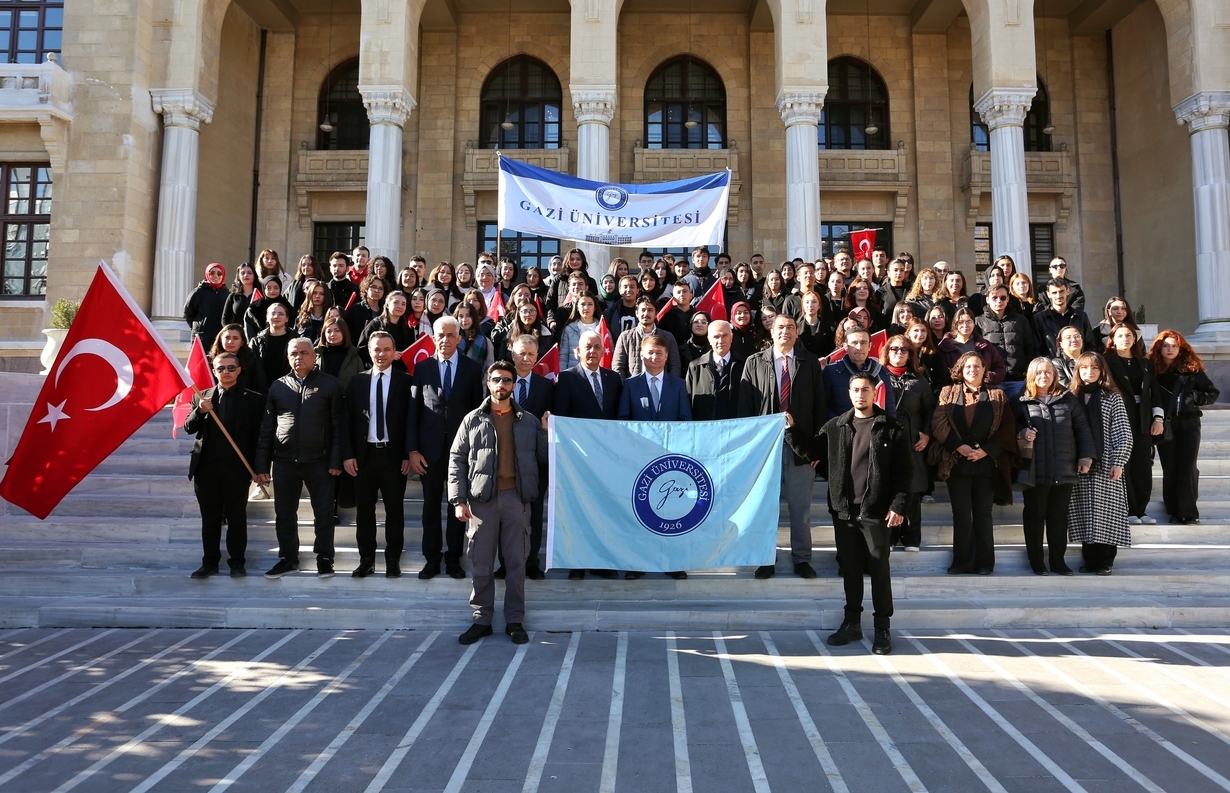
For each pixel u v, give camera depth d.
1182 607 6.20
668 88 20.56
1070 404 6.83
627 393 6.98
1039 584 6.68
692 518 6.48
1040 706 4.55
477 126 20.16
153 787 3.62
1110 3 19.39
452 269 10.07
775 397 6.93
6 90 15.16
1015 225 15.68
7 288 15.97
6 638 5.98
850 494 5.67
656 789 3.59
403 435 6.95
